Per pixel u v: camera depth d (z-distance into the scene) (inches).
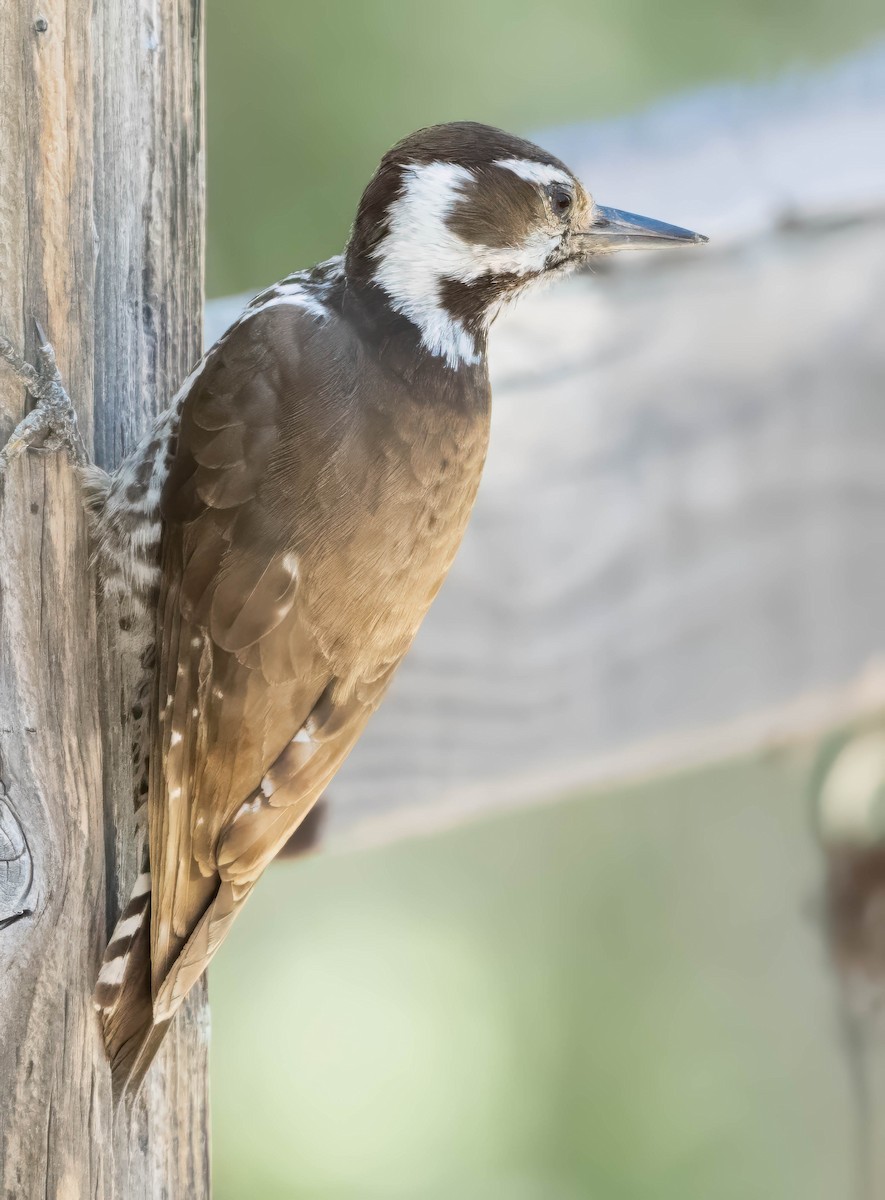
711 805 414.0
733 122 337.1
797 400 321.1
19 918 269.7
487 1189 468.4
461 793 317.7
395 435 290.7
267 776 294.4
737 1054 408.2
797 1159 378.0
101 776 282.4
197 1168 301.0
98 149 281.9
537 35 526.0
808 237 323.6
